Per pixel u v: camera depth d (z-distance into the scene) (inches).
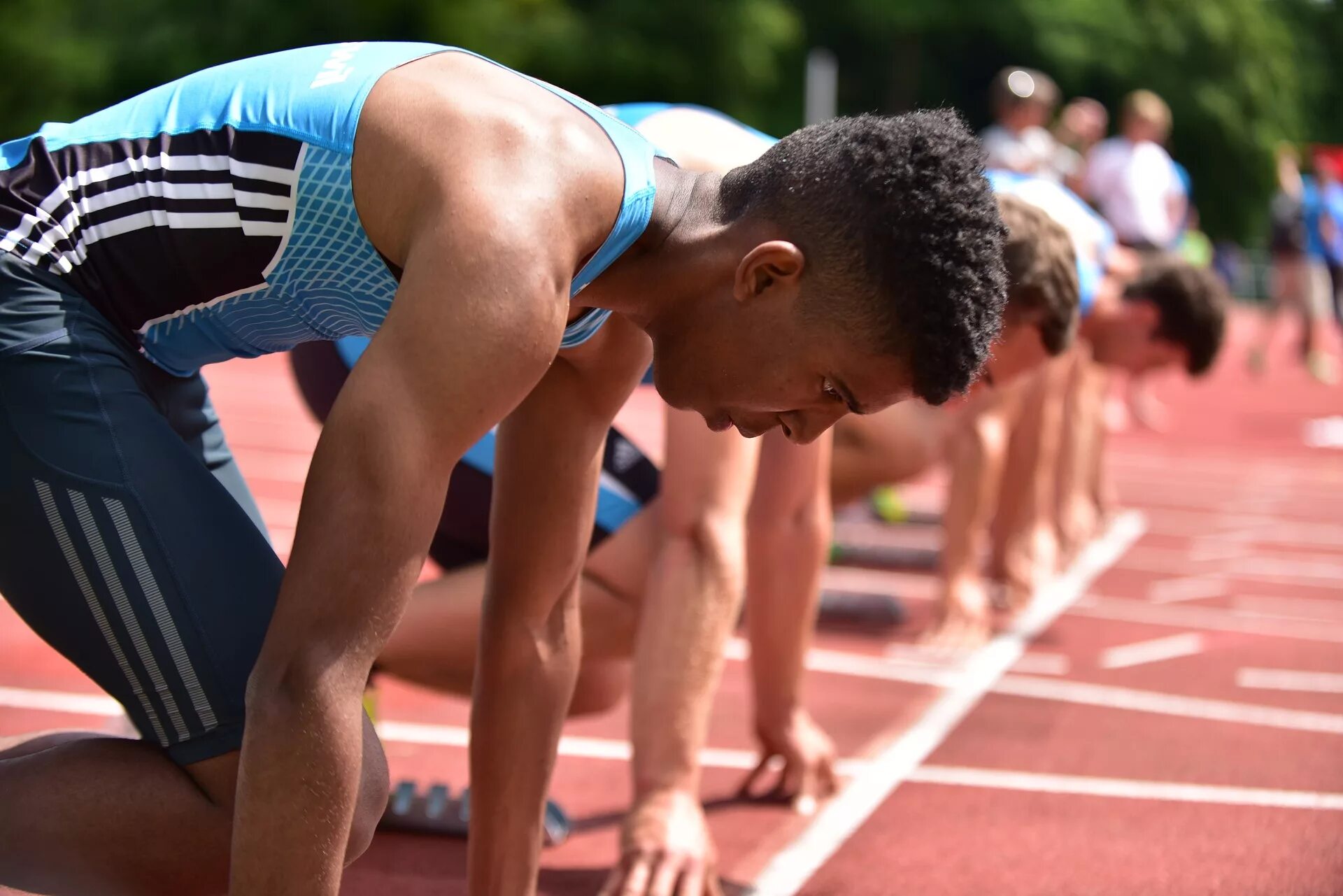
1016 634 209.3
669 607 103.3
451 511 125.3
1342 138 1700.3
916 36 1365.7
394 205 65.9
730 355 68.4
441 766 138.0
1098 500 296.8
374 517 60.7
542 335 62.2
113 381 72.4
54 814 72.2
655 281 69.4
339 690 61.4
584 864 114.3
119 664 72.8
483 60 70.4
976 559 196.5
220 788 73.0
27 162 73.1
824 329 65.7
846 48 1369.3
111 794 72.4
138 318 74.9
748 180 68.8
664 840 100.5
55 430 70.8
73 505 70.9
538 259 62.1
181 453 74.0
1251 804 135.2
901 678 181.9
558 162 64.6
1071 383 257.4
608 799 131.8
